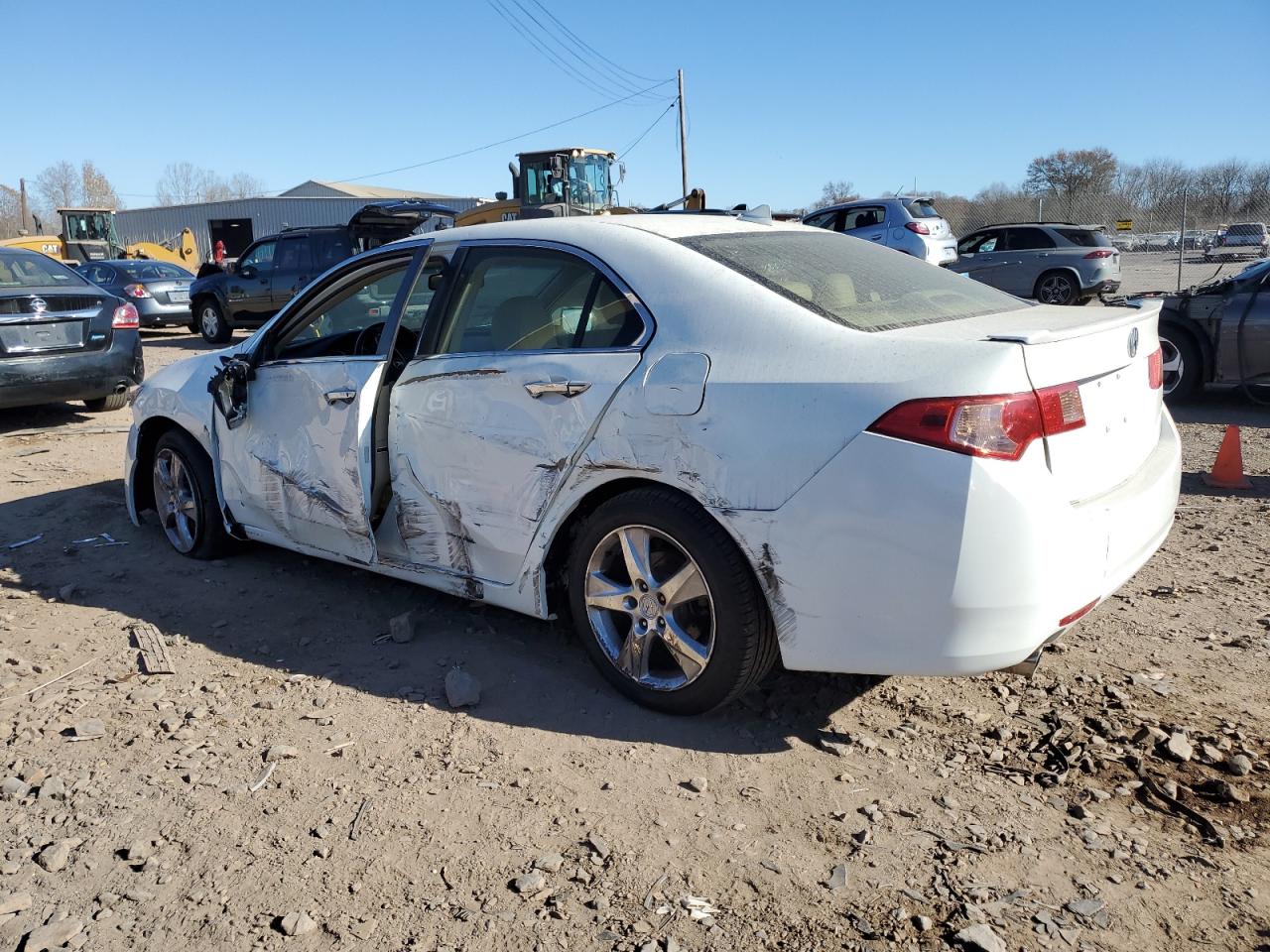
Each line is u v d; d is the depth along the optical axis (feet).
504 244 12.27
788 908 7.92
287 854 8.73
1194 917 7.73
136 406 17.19
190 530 16.60
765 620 10.07
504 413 11.51
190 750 10.48
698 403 9.90
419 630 13.47
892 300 10.98
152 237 148.77
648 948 7.50
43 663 12.62
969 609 8.77
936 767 9.90
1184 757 9.83
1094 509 9.41
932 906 7.89
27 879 8.48
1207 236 85.97
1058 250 55.67
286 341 14.85
